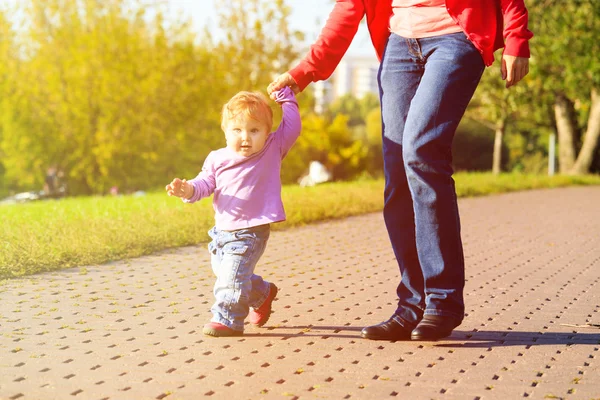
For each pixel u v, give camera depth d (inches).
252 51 1391.5
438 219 151.1
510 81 152.7
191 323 165.5
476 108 1348.4
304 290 207.5
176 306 182.7
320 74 167.2
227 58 1395.2
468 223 395.2
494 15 153.1
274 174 161.5
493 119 1256.2
